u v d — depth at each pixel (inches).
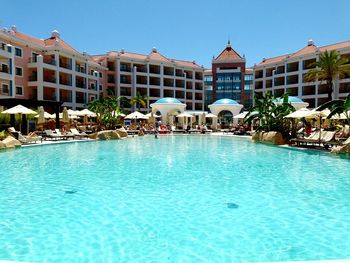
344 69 1542.8
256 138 1009.5
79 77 1955.0
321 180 390.9
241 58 2532.0
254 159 589.0
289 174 431.8
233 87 2527.1
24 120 1043.3
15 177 408.5
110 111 1295.5
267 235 213.0
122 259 178.4
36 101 1014.4
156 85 2485.2
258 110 1025.5
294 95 2245.3
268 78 2459.4
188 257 181.2
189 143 983.6
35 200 297.1
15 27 1672.0
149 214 257.1
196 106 2755.9
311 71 1587.1
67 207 275.4
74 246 195.5
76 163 531.8
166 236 211.6
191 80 2694.4
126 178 404.2
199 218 247.4
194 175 426.0
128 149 778.8
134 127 1585.9
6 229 223.1
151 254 184.9
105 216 251.9
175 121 2030.0
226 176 418.0
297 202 290.7
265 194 320.5
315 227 227.0
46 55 1742.1
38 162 540.7
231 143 981.2
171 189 343.0
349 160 571.2
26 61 1616.6
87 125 1469.0
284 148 800.3
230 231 220.4
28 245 196.9
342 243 199.6
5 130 855.7
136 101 2175.2
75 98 1865.2
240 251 189.0
